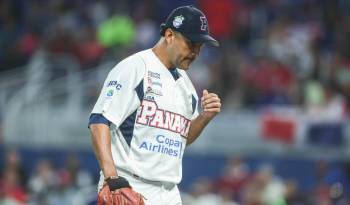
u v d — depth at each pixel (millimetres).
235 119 59844
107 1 74812
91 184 53906
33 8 74812
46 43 69750
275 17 72875
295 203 49719
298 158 57688
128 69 21109
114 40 69375
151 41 70000
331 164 56938
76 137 62469
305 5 73312
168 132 21375
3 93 65875
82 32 70750
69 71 65875
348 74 64812
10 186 52344
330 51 69438
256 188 50344
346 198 49625
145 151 21109
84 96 64250
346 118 58500
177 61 21391
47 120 63438
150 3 73125
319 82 61625
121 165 20984
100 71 64875
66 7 74812
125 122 21062
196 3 72188
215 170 58719
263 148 58938
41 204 51531
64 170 55438
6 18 75062
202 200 50312
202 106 22312
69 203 50844
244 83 62875
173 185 21719
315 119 58094
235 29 70812
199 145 59406
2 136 63562
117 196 19828
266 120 59031
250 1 73688
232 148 59250
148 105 21156
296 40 67125
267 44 67938
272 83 62688
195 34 21156
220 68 63031
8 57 70875
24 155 62312
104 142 20438
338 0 74125
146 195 21188
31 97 64750
